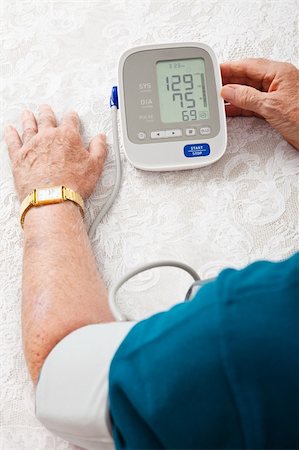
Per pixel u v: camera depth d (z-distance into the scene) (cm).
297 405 39
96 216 77
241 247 74
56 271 67
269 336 39
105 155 80
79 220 73
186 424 41
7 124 82
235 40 86
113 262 74
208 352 40
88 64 85
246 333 40
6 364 69
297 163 78
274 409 39
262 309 40
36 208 73
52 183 74
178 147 78
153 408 41
